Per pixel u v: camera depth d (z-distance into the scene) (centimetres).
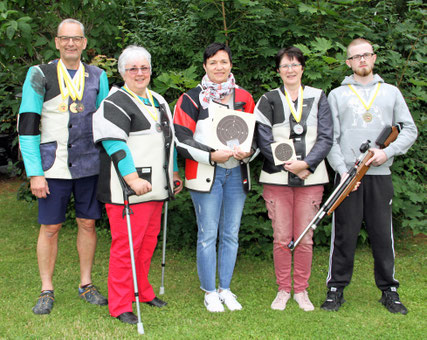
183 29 454
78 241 362
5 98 526
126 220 313
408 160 483
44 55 451
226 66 329
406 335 301
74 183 346
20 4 453
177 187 356
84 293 361
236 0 421
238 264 462
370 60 331
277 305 346
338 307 343
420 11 471
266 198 348
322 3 442
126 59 306
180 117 334
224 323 320
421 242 522
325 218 476
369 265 447
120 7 505
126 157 297
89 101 339
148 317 330
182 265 459
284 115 335
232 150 324
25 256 478
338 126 339
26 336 298
